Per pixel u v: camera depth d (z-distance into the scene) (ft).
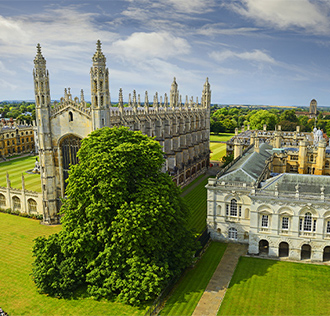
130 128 333.62
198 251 229.25
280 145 422.41
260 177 258.98
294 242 224.12
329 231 216.95
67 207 210.59
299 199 217.36
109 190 191.01
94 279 183.93
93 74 264.11
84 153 214.69
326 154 375.25
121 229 181.16
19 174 481.87
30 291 193.16
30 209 322.55
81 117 282.15
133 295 175.32
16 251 243.40
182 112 461.37
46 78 288.10
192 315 168.66
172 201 208.03
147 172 213.05
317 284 195.00
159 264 185.57
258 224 230.48
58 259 197.88
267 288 191.93
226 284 197.06
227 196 247.70
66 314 171.32
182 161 447.42
